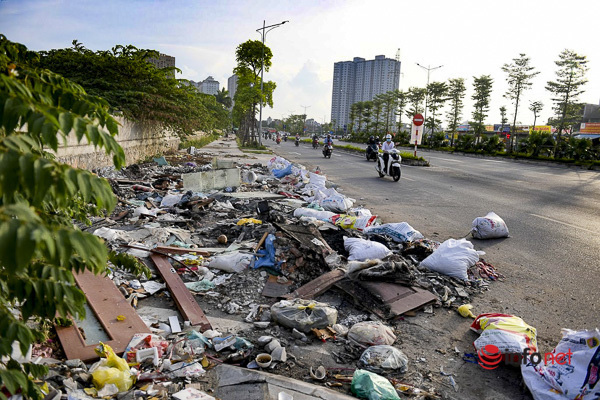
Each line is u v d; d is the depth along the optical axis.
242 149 33.22
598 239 7.92
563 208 10.80
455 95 60.69
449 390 3.41
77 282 4.55
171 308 4.57
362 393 3.22
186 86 18.48
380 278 5.12
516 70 49.12
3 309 1.86
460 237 8.07
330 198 10.05
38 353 3.31
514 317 4.17
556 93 44.25
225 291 5.02
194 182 11.35
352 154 32.72
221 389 3.18
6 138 1.43
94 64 15.02
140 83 16.19
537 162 28.31
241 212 9.09
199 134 37.50
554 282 5.81
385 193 13.12
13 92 1.58
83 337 3.65
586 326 4.56
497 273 6.12
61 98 2.00
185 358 3.51
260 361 3.60
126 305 4.30
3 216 1.29
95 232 6.46
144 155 18.19
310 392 3.15
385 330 4.13
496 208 10.78
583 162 24.78
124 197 9.80
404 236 7.13
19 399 2.55
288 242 5.77
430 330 4.40
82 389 2.95
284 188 12.79
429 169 21.08
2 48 2.32
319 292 4.91
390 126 81.62
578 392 2.97
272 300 4.86
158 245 6.32
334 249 6.50
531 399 3.30
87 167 11.67
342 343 4.02
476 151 36.50
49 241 1.31
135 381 3.15
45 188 1.39
